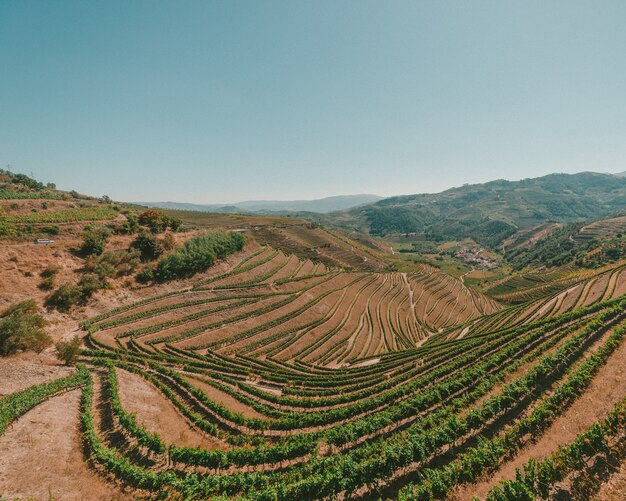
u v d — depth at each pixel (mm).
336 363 77625
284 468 30078
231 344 74125
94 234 82750
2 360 43094
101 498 22906
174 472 27750
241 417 39031
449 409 36594
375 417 37500
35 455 25344
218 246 112562
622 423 29016
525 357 49875
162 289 86875
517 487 21922
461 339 86625
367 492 25641
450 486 24141
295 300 100938
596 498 22531
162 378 50156
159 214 110000
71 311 65562
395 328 112625
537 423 30812
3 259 64625
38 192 125000
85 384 41844
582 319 65062
